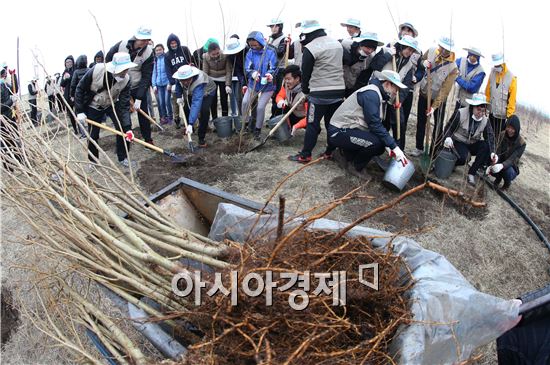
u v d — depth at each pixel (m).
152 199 3.21
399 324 1.99
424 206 4.96
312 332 1.94
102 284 2.54
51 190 2.59
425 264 2.29
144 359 2.14
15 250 4.19
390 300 2.13
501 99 5.72
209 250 2.47
